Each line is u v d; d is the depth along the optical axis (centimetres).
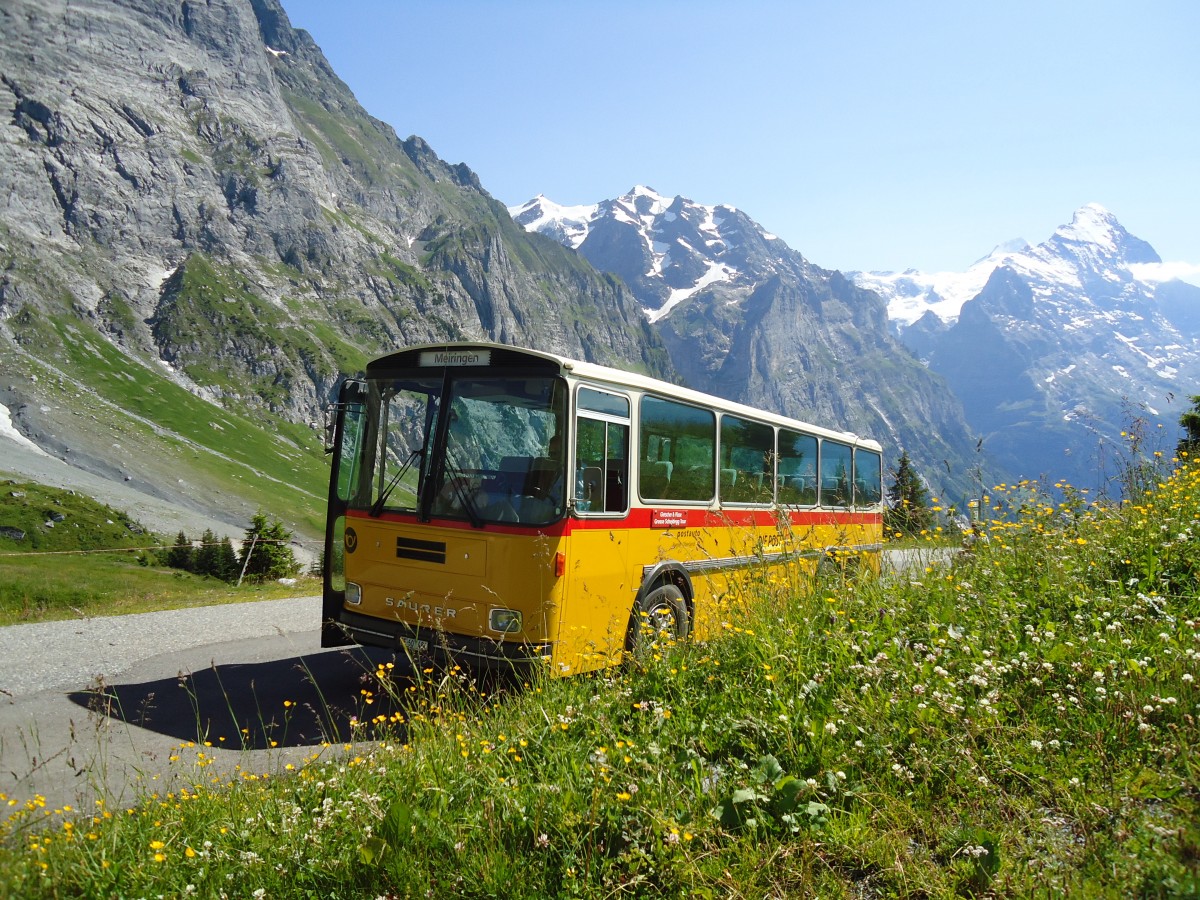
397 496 885
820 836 425
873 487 1689
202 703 852
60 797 577
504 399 850
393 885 407
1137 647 563
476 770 496
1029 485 1005
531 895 393
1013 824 423
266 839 447
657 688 611
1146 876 356
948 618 673
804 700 551
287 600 1786
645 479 935
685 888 397
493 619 800
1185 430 1850
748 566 920
